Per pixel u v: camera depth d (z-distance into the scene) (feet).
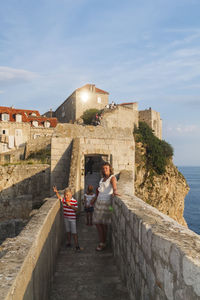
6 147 138.31
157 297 7.34
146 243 8.58
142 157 134.41
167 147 149.18
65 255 18.08
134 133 159.12
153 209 11.80
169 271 6.30
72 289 13.03
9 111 149.28
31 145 79.20
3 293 4.93
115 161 37.88
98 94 171.42
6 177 46.03
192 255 5.22
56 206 16.94
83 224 27.89
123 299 11.94
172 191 137.18
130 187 21.25
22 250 7.68
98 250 19.06
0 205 44.50
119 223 15.07
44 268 10.74
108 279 14.20
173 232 7.41
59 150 36.83
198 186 475.72
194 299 4.80
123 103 202.39
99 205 18.69
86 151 36.70
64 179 36.42
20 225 42.37
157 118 202.90
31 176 47.42
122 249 13.92
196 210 231.50
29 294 7.30
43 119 157.28
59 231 18.70
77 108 163.32
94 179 52.49
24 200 45.65
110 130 39.19
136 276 10.35
